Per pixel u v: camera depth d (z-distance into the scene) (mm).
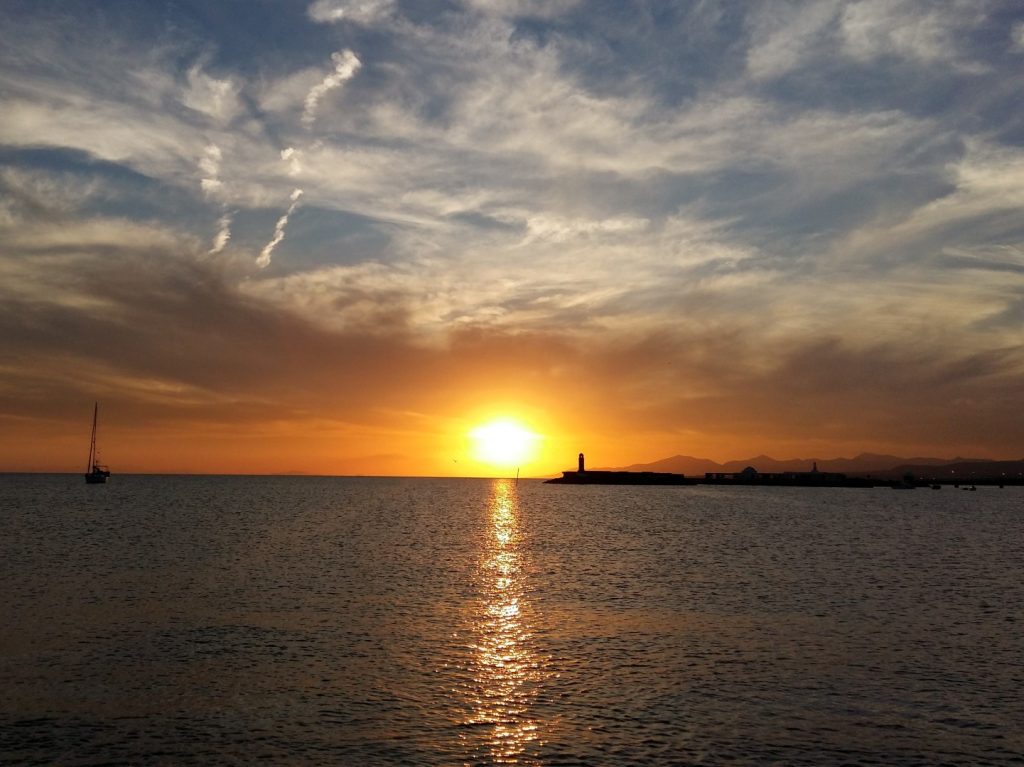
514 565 71062
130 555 75000
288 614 45844
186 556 74625
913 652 37531
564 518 145750
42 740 25672
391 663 35125
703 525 127125
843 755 25000
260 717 28016
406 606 48938
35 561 69438
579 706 29453
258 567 67188
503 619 45125
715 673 33844
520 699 30234
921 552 84188
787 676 33438
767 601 51688
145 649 37062
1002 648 38406
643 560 75875
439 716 28297
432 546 88438
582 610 48156
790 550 85875
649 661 35781
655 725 27516
